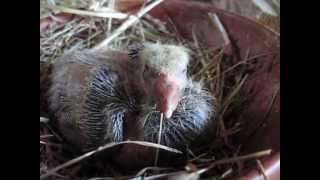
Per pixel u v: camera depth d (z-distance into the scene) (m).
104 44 0.54
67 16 0.55
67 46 0.54
